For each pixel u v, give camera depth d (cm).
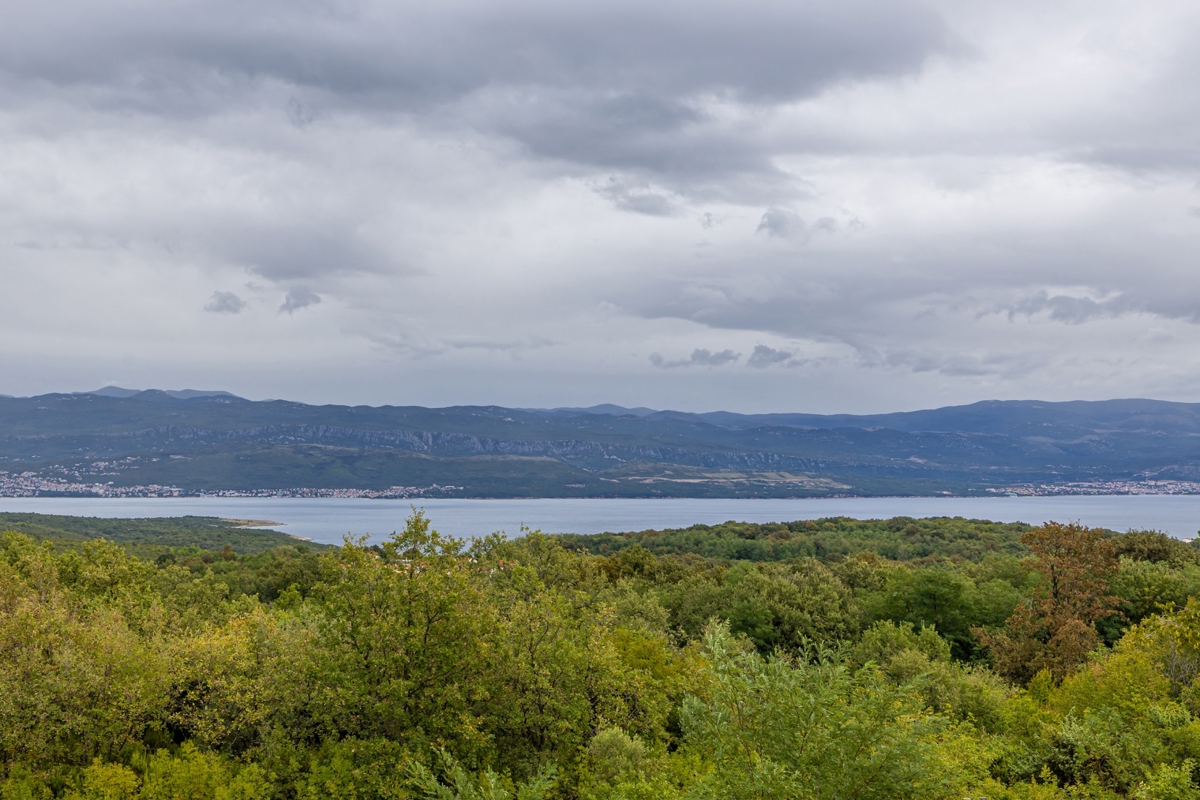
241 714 2575
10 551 5006
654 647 3603
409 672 2442
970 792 2016
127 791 2198
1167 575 5731
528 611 2739
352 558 2555
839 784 1311
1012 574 7644
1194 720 2317
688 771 2331
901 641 4803
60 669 2473
